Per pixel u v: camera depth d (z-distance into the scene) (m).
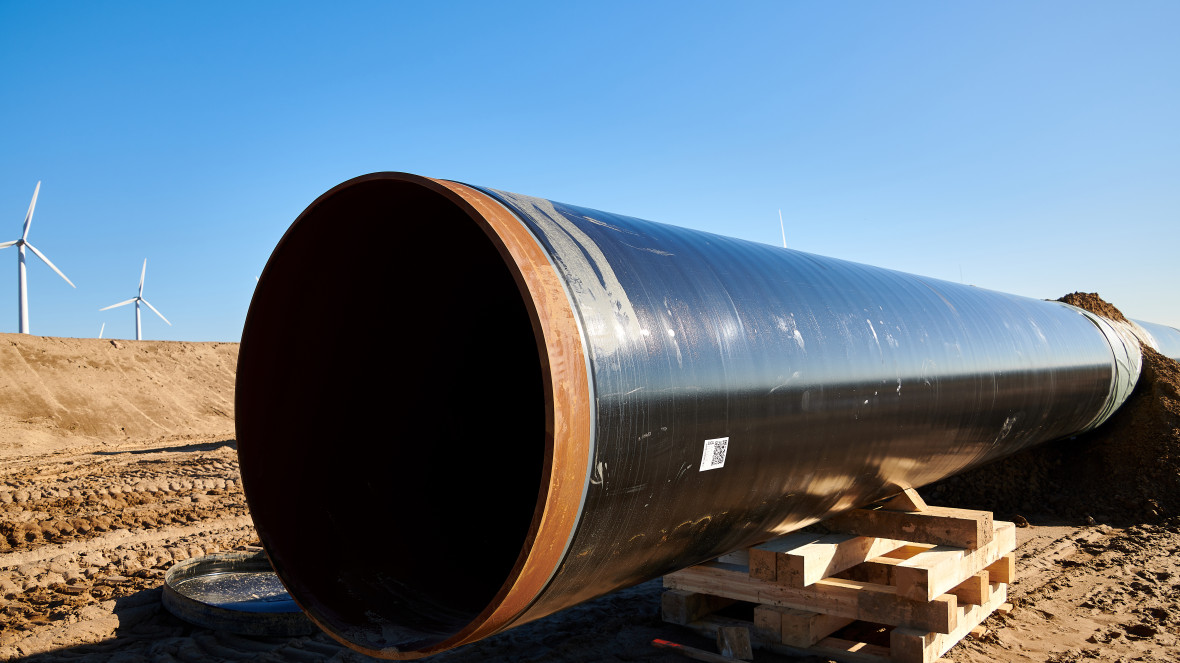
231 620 5.78
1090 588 6.75
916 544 5.59
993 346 5.87
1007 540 5.73
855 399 4.22
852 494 4.74
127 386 36.03
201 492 12.71
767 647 5.11
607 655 5.21
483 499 4.48
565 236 3.12
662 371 3.05
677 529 3.38
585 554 2.90
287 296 3.60
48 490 12.44
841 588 4.89
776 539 5.09
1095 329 9.06
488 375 4.89
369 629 3.20
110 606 6.45
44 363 34.75
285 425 3.70
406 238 3.92
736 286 3.82
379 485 4.07
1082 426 9.43
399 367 4.35
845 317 4.43
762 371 3.60
